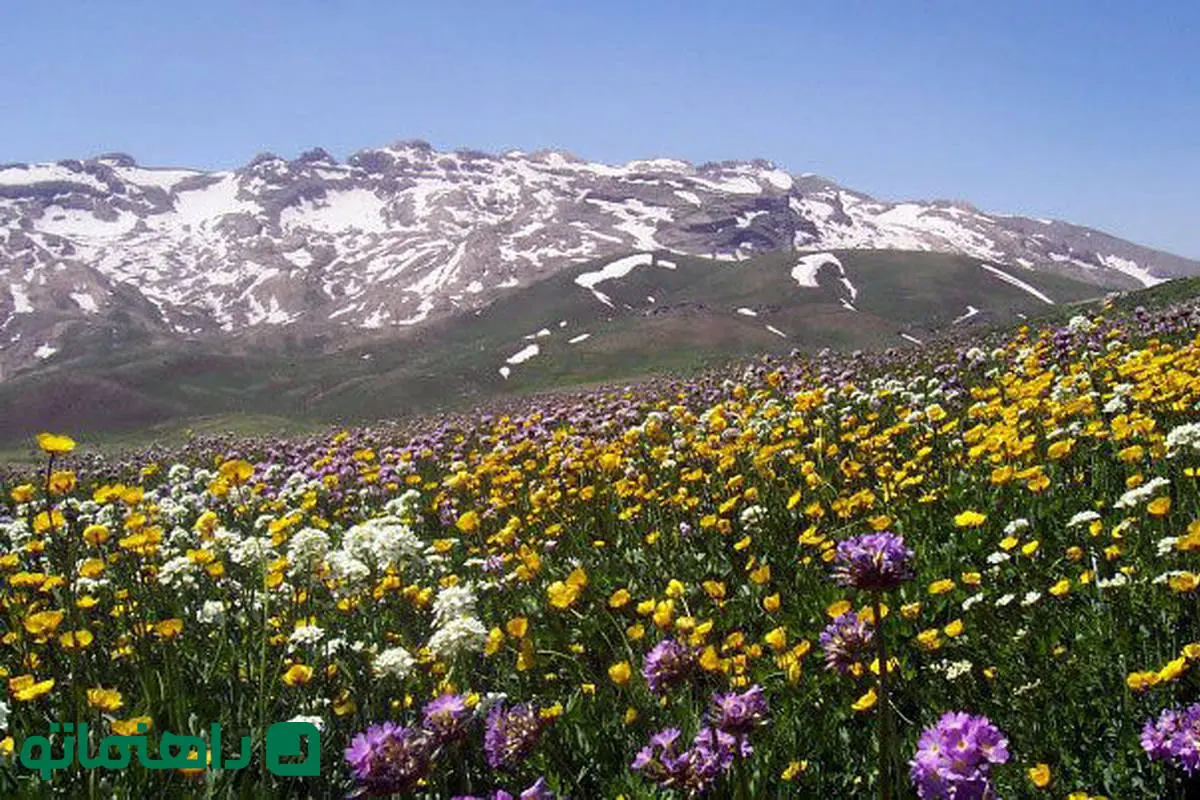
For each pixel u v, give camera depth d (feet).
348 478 62.75
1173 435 26.25
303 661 22.58
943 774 11.97
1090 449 32.07
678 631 20.47
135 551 27.40
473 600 21.97
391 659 20.03
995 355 62.54
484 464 49.11
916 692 18.54
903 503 30.55
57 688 19.93
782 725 17.80
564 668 22.63
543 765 17.72
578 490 41.19
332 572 27.30
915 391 57.47
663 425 57.41
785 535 30.40
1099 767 15.83
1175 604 19.15
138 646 20.65
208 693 20.34
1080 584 21.79
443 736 15.25
